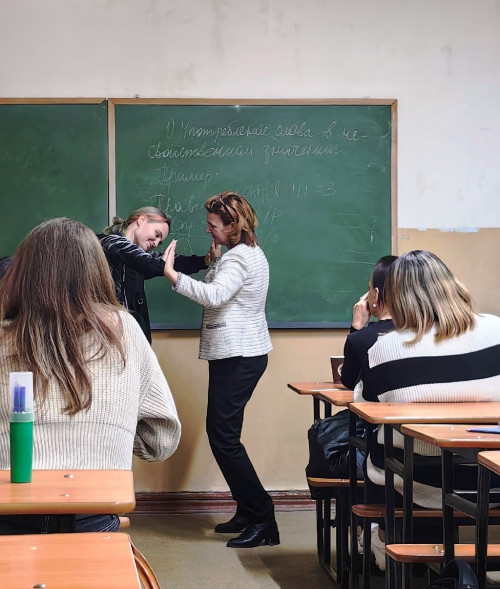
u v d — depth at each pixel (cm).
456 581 191
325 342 493
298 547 407
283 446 490
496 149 497
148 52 483
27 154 478
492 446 201
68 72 480
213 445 414
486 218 497
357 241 492
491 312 496
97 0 481
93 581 107
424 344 278
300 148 489
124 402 186
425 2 495
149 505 479
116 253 406
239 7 486
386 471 268
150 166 483
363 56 492
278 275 489
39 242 191
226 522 440
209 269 447
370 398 285
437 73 495
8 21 478
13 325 185
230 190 486
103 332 187
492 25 497
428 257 285
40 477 166
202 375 486
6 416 181
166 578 356
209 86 486
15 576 109
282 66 488
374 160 492
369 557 294
